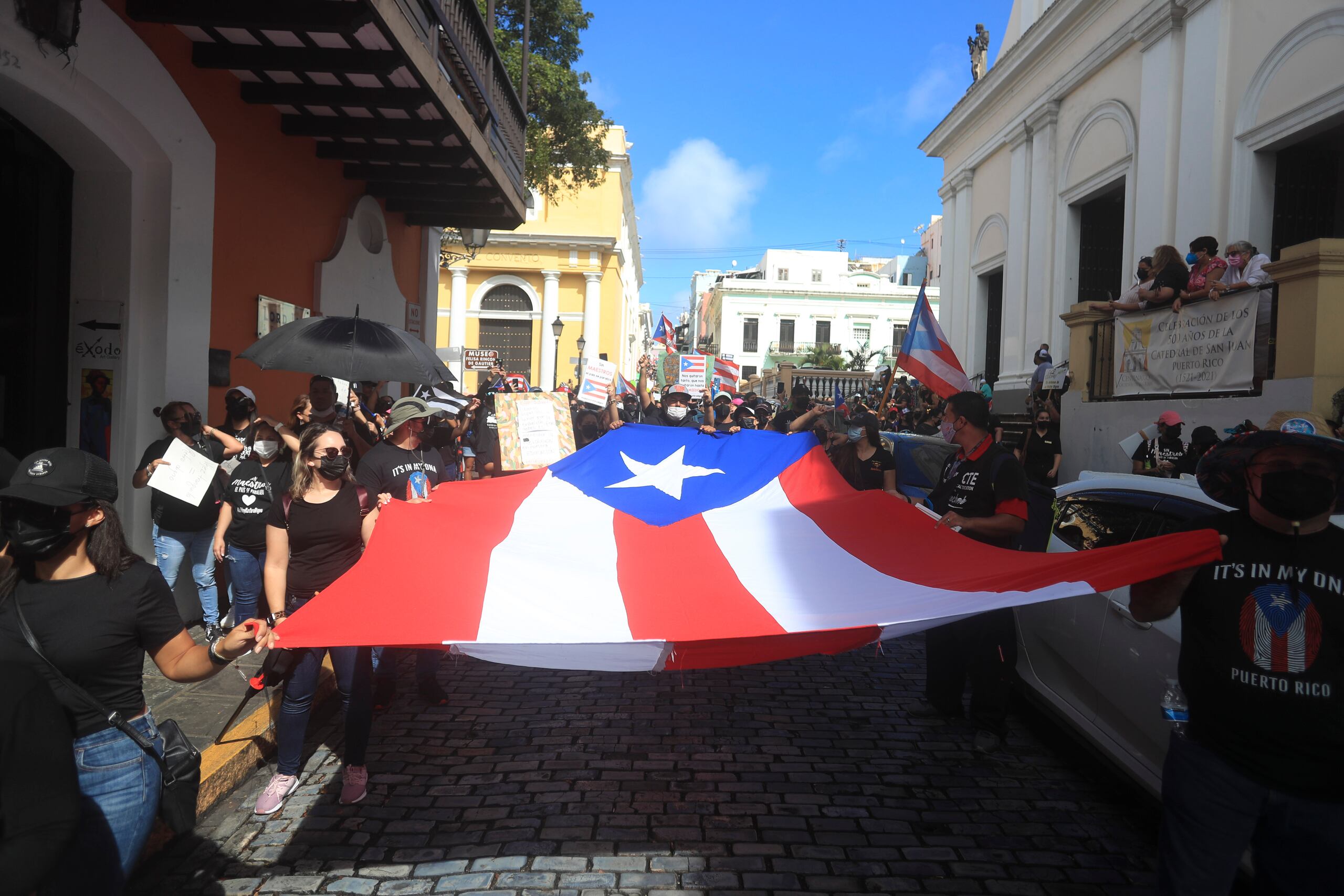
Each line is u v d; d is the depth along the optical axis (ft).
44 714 5.91
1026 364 54.19
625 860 11.29
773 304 176.86
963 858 11.49
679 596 10.68
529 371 96.02
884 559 12.42
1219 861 7.72
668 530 13.91
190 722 14.58
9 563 7.32
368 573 9.99
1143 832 12.27
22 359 18.75
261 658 18.10
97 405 19.66
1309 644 7.30
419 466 16.08
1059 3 48.52
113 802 7.21
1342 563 7.36
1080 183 48.85
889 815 12.67
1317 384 22.47
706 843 11.77
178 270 20.20
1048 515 16.20
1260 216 35.63
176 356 20.27
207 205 21.18
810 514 14.87
